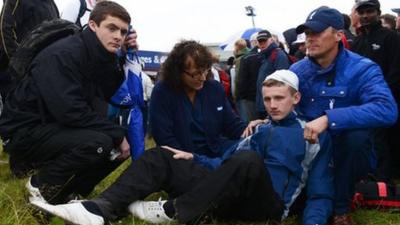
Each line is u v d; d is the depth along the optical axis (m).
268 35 6.89
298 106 3.54
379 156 4.68
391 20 6.75
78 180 3.48
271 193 3.09
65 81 3.29
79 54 3.35
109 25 3.39
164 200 3.44
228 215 3.28
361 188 3.78
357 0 4.92
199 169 3.36
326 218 3.14
